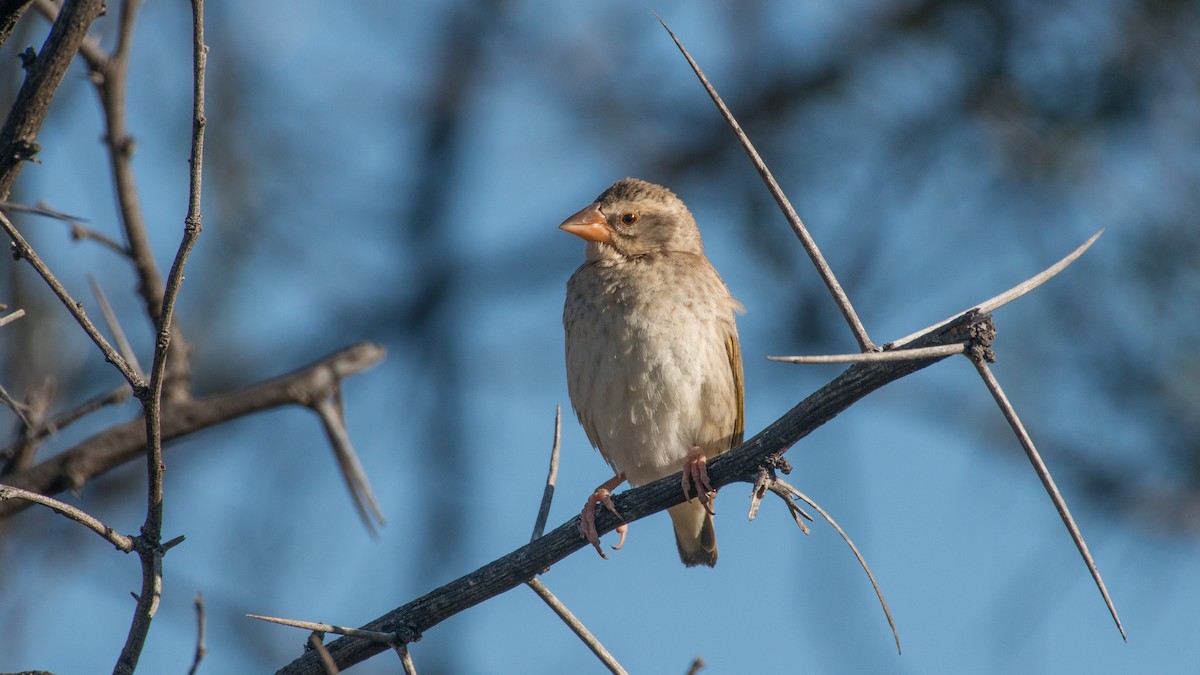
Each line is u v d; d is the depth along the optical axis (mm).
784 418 5859
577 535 6617
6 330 10844
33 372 10883
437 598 6461
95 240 7742
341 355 8094
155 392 5305
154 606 5484
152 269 7914
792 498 5879
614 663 6172
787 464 5914
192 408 7852
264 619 5832
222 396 7906
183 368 8039
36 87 5855
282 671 6324
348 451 7961
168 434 7812
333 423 7961
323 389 7969
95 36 7555
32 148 5902
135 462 12578
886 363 5508
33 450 7668
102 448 7723
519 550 6539
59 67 5859
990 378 5020
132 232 7820
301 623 5891
